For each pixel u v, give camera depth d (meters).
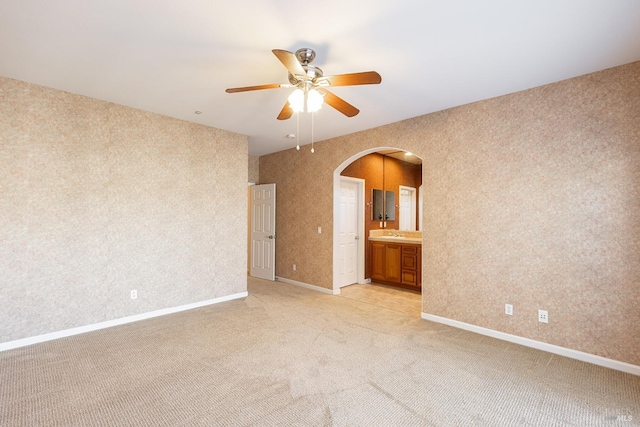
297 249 5.25
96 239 3.17
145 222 3.52
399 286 5.23
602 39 2.06
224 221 4.27
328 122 3.89
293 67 1.91
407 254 4.99
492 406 1.93
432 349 2.74
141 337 2.96
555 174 2.71
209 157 4.11
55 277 2.92
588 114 2.55
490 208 3.08
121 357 2.55
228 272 4.32
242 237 4.48
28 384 2.13
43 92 2.86
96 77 2.68
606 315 2.45
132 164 3.41
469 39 2.07
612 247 2.43
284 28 1.96
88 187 3.12
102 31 2.01
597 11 1.78
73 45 2.17
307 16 1.84
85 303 3.09
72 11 1.80
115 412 1.84
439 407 1.91
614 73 2.45
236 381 2.19
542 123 2.78
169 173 3.72
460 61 2.37
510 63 2.40
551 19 1.86
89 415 1.81
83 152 3.09
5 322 2.67
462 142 3.28
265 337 2.99
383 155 5.95
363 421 1.77
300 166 5.20
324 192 4.80
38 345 2.76
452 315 3.34
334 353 2.65
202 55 2.31
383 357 2.58
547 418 1.82
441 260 3.43
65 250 2.97
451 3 1.72
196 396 2.01
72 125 3.02
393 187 5.94
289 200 5.42
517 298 2.90
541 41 2.09
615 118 2.44
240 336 3.00
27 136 2.78
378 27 1.95
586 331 2.54
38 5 1.74
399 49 2.20
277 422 1.76
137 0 1.70
